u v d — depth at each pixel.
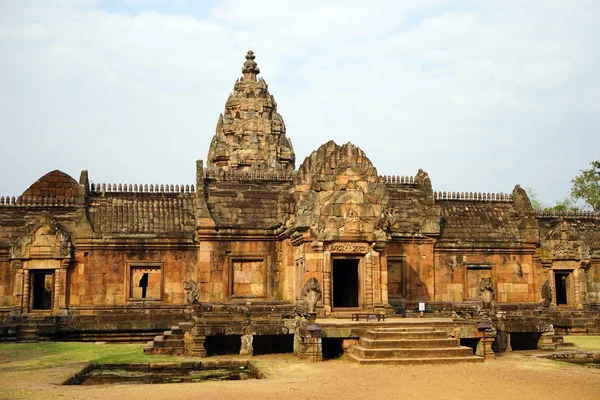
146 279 42.94
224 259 37.41
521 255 41.81
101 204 39.19
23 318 35.38
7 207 39.38
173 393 18.94
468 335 26.47
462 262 40.91
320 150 32.94
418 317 31.12
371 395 18.59
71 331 35.03
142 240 37.75
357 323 26.66
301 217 31.25
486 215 42.88
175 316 36.50
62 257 37.22
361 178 31.97
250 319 28.12
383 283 31.84
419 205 41.41
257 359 26.38
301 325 26.64
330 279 31.16
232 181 40.19
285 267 36.06
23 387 19.92
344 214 31.48
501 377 21.58
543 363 25.05
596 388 19.75
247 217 38.22
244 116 65.88
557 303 44.75
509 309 39.56
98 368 25.05
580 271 42.69
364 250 31.62
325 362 25.14
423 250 40.00
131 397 18.30
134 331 35.84
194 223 38.84
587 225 45.91
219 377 23.89
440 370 22.88
